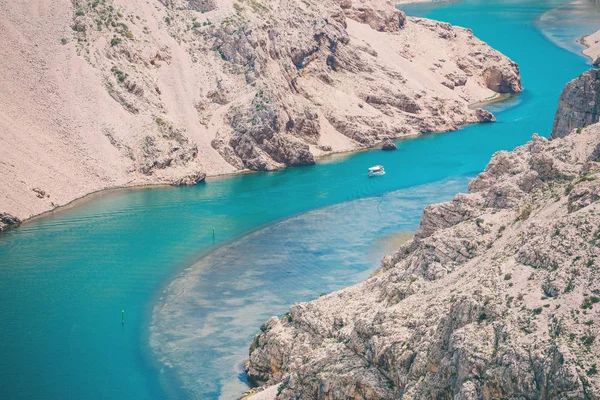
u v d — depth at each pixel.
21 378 103.38
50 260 136.12
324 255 138.38
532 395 67.75
